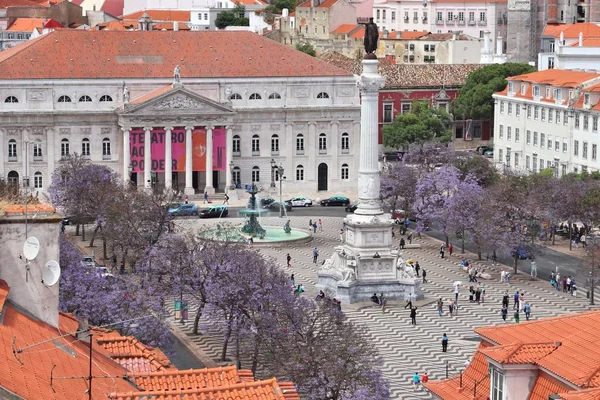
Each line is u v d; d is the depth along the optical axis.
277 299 162.50
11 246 76.62
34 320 75.69
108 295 155.75
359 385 139.25
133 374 74.88
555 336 87.56
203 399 69.12
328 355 139.62
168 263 194.38
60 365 67.88
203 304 189.12
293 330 149.62
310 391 137.38
